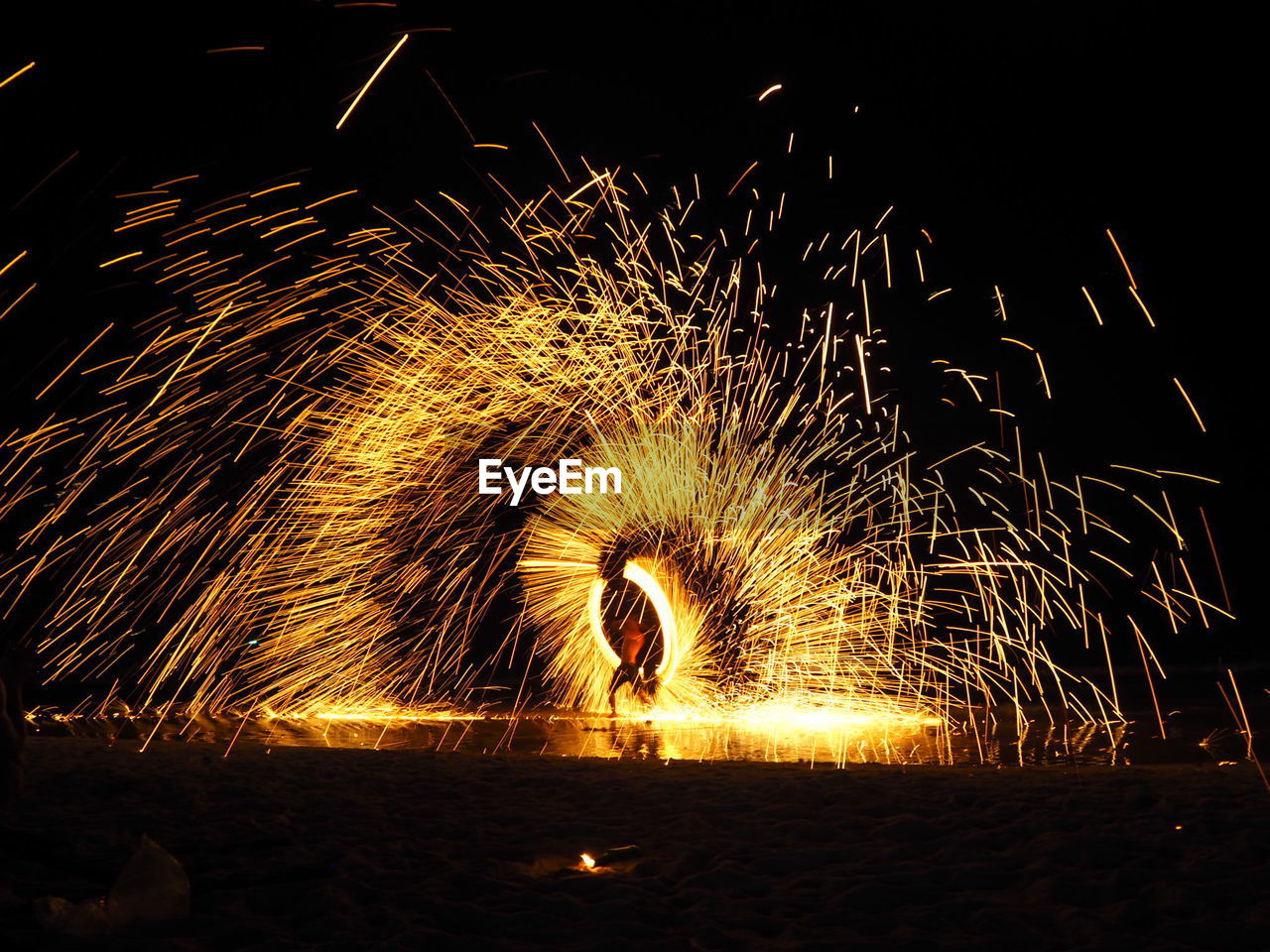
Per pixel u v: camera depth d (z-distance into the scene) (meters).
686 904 3.10
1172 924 2.72
